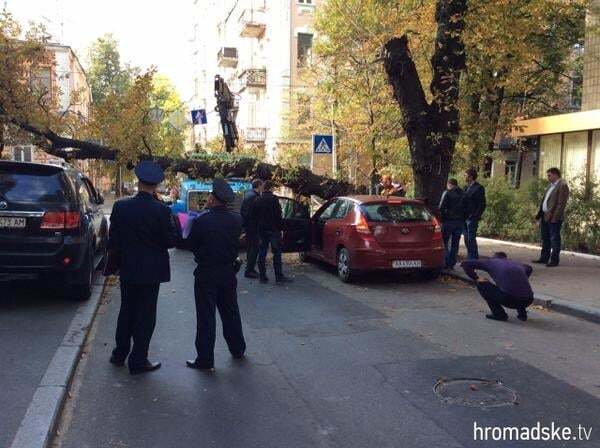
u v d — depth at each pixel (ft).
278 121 116.47
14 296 28.81
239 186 48.44
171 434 14.08
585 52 53.06
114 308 27.99
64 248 25.84
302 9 116.06
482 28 35.50
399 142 58.54
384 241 33.37
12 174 26.05
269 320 25.45
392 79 39.73
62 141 43.39
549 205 37.81
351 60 61.93
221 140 82.48
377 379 17.90
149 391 16.89
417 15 46.47
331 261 36.60
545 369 18.79
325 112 71.00
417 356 20.20
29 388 16.22
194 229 19.11
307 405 15.88
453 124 39.58
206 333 18.83
